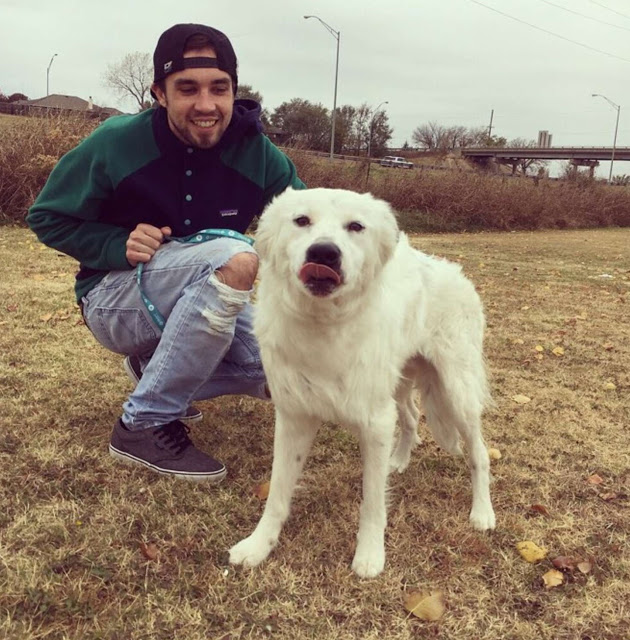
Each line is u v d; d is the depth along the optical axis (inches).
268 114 2148.1
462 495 111.6
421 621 79.0
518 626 78.7
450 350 110.4
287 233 89.4
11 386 140.9
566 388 168.7
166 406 108.1
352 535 97.0
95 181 106.3
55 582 79.5
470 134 3006.9
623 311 273.9
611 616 81.5
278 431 94.3
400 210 707.4
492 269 392.8
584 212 935.7
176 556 87.9
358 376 89.4
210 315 102.0
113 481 105.3
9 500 97.1
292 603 80.3
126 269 109.0
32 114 508.1
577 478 118.1
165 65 101.0
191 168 109.8
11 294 224.5
